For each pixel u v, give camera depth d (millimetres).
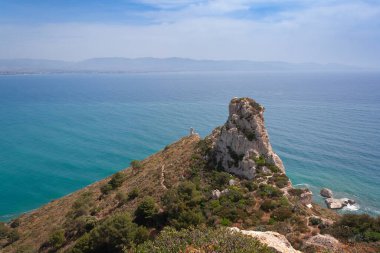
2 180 115250
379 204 87188
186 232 23547
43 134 171125
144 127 181750
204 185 59062
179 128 177500
